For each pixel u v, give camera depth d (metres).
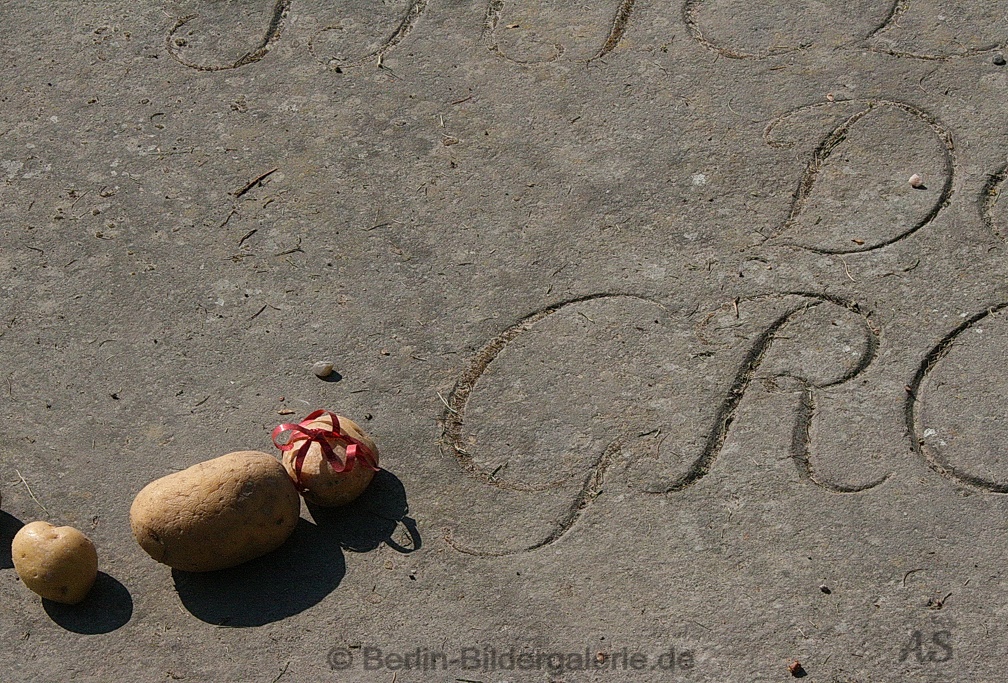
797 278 1.76
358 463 1.63
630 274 1.78
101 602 1.62
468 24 2.01
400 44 2.00
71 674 1.58
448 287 1.79
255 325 1.77
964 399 1.67
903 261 1.76
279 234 1.84
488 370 1.73
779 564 1.60
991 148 1.83
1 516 1.67
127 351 1.76
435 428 1.70
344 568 1.62
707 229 1.81
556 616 1.59
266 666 1.58
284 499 1.61
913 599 1.57
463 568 1.62
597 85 1.93
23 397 1.74
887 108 1.88
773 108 1.89
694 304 1.75
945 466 1.63
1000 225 1.78
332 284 1.80
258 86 1.97
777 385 1.70
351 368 1.74
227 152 1.91
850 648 1.56
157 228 1.85
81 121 1.95
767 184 1.83
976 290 1.73
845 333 1.72
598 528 1.63
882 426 1.66
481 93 1.94
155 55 2.01
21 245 1.85
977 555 1.59
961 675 1.54
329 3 2.04
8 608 1.62
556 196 1.85
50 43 2.03
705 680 1.55
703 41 1.96
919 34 1.94
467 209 1.84
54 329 1.78
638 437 1.68
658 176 1.85
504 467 1.67
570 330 1.75
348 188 1.87
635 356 1.73
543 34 1.99
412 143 1.90
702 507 1.63
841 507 1.62
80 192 1.89
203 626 1.60
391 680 1.57
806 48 1.94
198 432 1.71
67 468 1.69
